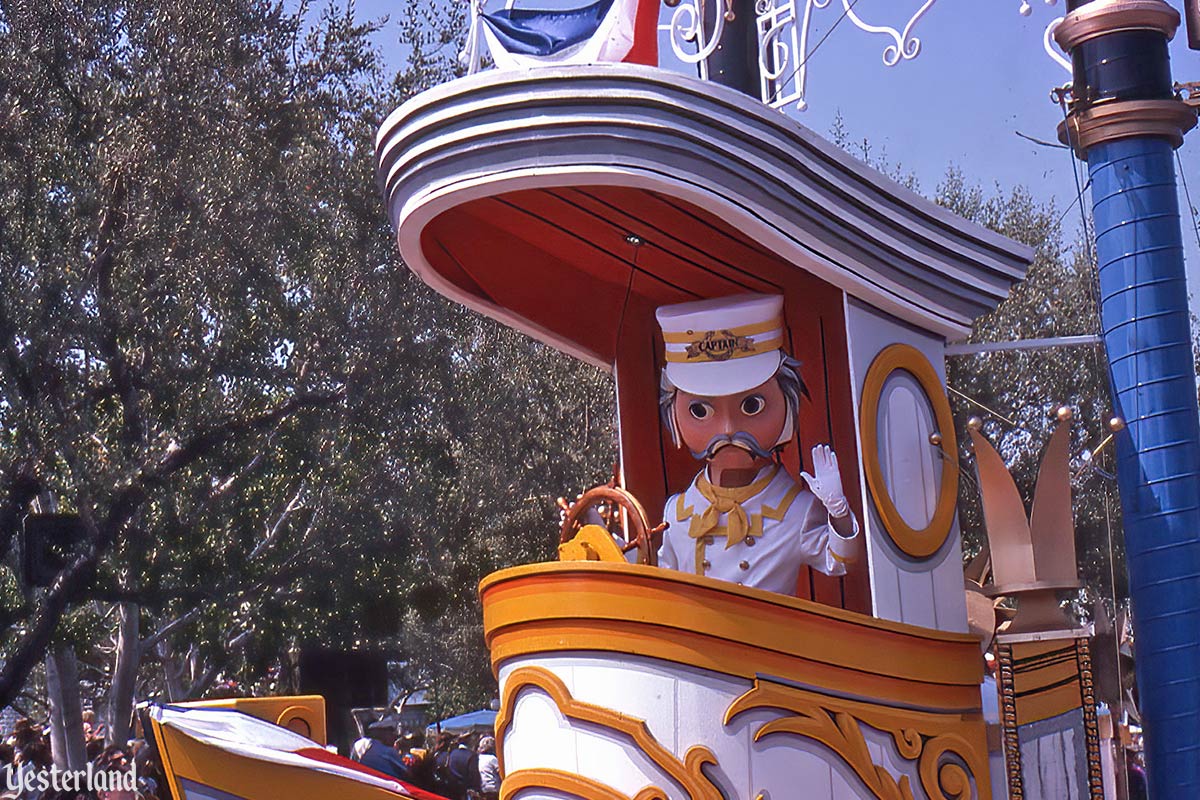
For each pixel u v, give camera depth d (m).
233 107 19.33
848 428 6.69
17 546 18.05
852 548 6.01
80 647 22.91
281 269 19.81
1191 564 6.13
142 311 17.92
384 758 10.20
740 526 6.39
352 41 21.20
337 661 14.88
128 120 18.36
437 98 5.52
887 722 5.43
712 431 6.46
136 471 17.89
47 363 17.42
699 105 5.35
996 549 5.93
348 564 20.89
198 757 6.32
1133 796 7.23
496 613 5.64
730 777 5.12
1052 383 15.23
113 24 19.19
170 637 31.45
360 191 19.98
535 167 5.34
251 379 19.14
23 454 17.27
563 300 7.11
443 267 6.66
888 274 5.87
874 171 5.86
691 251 6.57
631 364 7.35
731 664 5.21
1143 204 6.41
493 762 16.47
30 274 17.59
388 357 19.58
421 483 21.02
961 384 15.30
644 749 5.13
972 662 5.85
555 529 26.38
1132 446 6.31
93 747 15.58
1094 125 6.50
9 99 17.66
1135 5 6.49
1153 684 6.16
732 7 8.12
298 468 20.23
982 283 6.24
